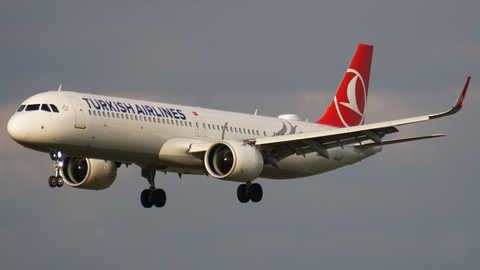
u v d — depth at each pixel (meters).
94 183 110.94
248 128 117.25
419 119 87.69
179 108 107.12
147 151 99.38
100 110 93.25
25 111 90.19
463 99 81.75
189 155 103.12
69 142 90.69
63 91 94.94
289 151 106.81
